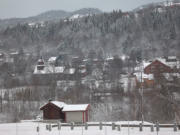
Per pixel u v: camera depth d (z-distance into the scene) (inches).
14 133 2012.8
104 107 4025.6
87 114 2815.0
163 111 3373.5
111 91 4923.7
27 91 5324.8
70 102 4468.5
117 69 6963.6
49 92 5132.9
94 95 4680.1
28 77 6978.4
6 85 6304.1
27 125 2507.4
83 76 6835.6
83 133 1921.8
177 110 3218.5
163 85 3523.6
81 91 4987.7
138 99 3841.0
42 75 6953.7
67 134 1898.4
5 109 4128.9
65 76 6619.1
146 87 4397.1
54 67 7278.5
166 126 2190.0
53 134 1911.9
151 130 1956.2
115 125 2209.6
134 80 5428.2
